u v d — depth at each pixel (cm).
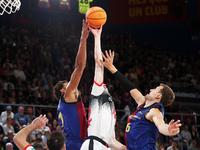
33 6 1636
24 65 1354
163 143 1105
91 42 1673
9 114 905
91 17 354
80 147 347
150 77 1614
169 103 320
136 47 1866
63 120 360
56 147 269
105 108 327
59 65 1470
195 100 1497
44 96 1131
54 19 1808
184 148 1117
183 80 1692
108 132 322
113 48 1745
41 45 1498
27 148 265
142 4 1750
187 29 2006
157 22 1736
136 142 305
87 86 1384
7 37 1443
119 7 1770
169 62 1822
